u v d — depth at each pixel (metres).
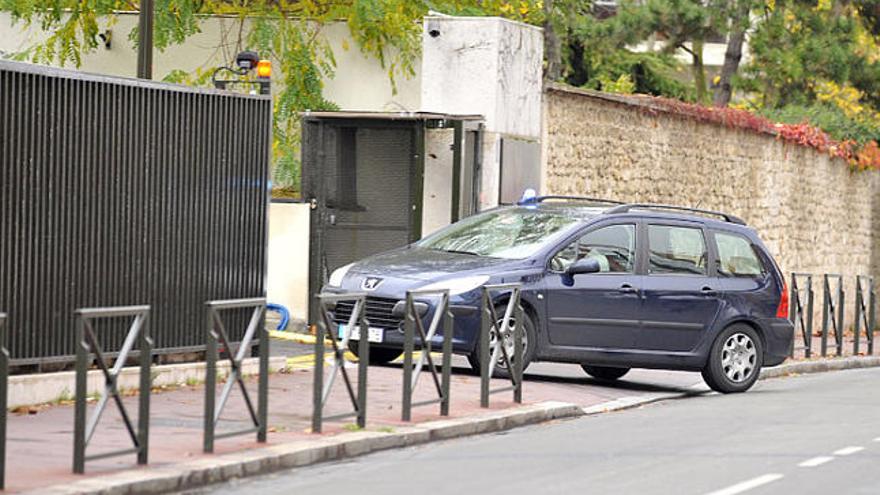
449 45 46.91
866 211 78.50
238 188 32.62
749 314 37.50
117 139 29.42
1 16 53.81
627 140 53.66
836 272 74.69
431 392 31.86
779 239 66.94
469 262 35.34
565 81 88.75
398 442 26.00
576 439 27.42
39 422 25.52
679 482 22.52
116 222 29.44
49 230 27.88
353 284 35.41
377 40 51.72
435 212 46.50
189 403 28.47
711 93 95.44
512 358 34.72
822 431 29.14
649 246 36.59
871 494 21.81
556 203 38.81
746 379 37.62
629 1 79.38
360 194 45.72
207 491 21.17
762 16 81.19
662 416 31.55
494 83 46.31
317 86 50.91
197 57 52.66
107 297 29.30
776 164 66.25
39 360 27.77
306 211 45.50
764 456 25.47
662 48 80.88
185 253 31.25
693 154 58.38
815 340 62.97
